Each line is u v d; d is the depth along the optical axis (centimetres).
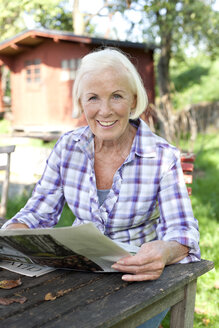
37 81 1264
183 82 1775
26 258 138
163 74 1191
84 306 108
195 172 722
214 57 1220
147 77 1298
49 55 1218
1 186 598
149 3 861
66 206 493
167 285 121
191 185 628
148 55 1292
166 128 748
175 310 138
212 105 1194
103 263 127
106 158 161
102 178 161
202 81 1742
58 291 118
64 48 1191
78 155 164
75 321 100
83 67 149
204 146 934
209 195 581
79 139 164
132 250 139
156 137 159
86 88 147
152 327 145
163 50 1176
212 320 259
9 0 1176
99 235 111
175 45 1211
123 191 155
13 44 1209
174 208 149
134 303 110
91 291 118
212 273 317
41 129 1237
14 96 1349
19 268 138
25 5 1144
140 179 154
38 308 108
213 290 298
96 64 145
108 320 101
